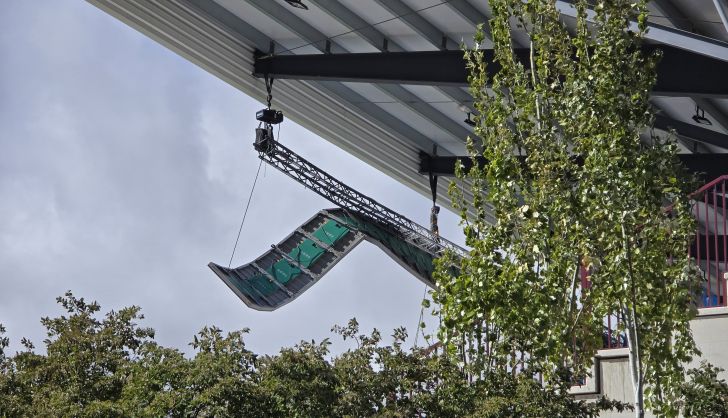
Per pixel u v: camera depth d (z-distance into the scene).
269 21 50.19
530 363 25.16
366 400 23.83
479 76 25.81
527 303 23.69
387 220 61.72
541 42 24.81
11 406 23.17
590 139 23.33
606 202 22.42
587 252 22.86
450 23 47.62
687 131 52.41
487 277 24.12
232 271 58.97
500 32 25.55
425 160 63.06
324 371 23.44
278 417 22.97
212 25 49.91
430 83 47.03
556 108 23.91
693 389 23.41
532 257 23.81
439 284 25.11
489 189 25.14
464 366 24.59
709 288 27.39
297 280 60.81
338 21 48.75
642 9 23.67
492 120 25.02
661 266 22.58
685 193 22.92
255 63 52.53
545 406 24.09
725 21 31.23
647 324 22.86
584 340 24.12
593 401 27.48
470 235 24.89
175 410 22.64
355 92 57.38
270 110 53.62
